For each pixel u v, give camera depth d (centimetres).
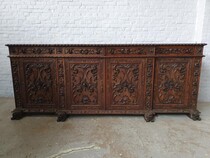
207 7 295
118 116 278
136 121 263
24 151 195
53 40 328
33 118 271
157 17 319
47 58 255
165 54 253
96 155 189
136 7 315
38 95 269
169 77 261
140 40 328
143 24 321
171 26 322
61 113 264
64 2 312
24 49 253
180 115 282
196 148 200
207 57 317
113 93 266
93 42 328
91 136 223
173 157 185
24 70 259
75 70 259
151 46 248
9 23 321
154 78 261
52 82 264
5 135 225
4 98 345
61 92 266
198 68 258
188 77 261
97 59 255
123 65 256
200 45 248
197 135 226
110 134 228
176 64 257
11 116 276
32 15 318
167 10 316
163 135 226
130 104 270
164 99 269
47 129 240
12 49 253
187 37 327
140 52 252
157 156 187
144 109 270
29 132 232
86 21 320
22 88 266
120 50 251
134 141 213
